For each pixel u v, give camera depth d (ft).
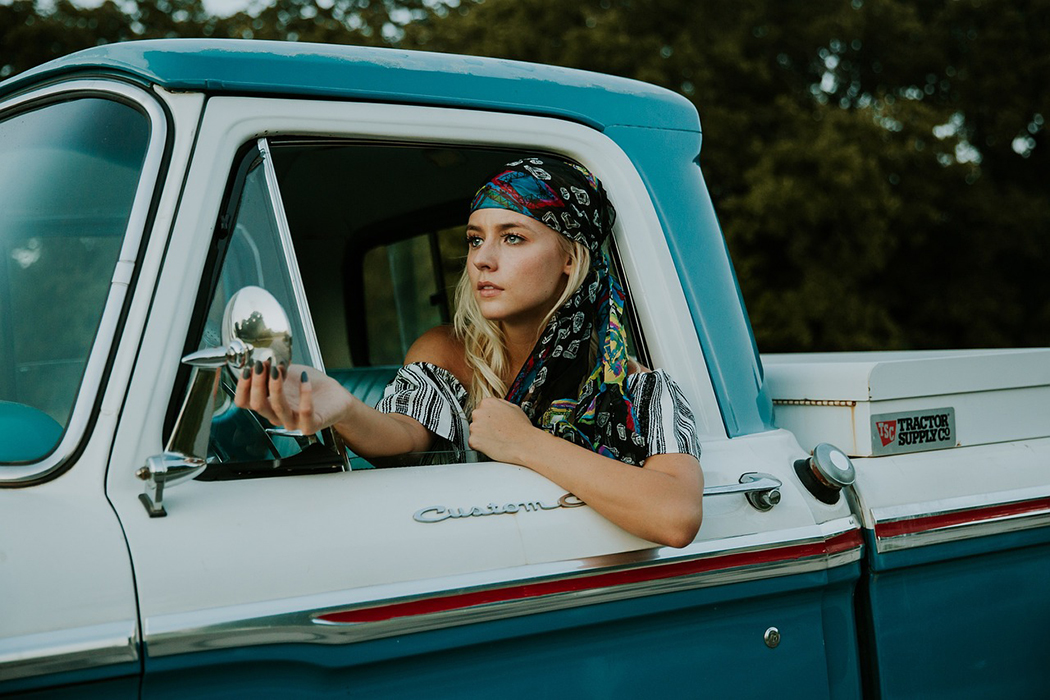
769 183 40.04
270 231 5.02
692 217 6.50
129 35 43.65
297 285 5.01
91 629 3.92
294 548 4.44
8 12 41.81
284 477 4.77
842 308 40.63
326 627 4.37
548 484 5.29
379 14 47.16
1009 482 6.88
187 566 4.20
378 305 10.03
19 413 4.59
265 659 4.27
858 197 40.52
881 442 6.59
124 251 4.62
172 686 4.14
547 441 5.31
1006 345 50.37
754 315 41.04
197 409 4.12
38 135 5.33
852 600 6.20
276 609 4.28
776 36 46.06
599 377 5.81
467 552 4.81
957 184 48.78
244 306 3.99
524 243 5.66
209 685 4.22
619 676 5.23
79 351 4.68
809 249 41.75
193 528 4.33
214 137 4.88
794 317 40.34
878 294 49.75
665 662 5.38
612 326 5.81
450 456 5.59
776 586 5.71
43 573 3.95
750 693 5.64
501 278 5.66
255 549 4.37
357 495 4.81
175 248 4.66
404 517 4.79
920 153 45.21
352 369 9.45
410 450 5.49
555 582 4.96
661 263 6.29
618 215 6.23
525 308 5.72
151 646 4.02
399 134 5.49
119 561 4.10
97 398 4.44
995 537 6.70
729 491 5.57
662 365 6.22
